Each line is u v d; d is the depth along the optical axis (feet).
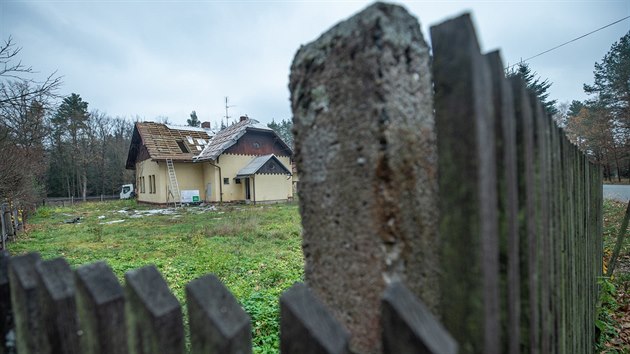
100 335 2.67
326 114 2.73
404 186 2.39
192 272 17.02
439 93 2.17
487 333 1.93
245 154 70.74
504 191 2.25
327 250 2.79
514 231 2.29
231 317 2.44
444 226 2.16
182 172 68.18
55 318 2.90
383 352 2.05
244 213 46.70
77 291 2.85
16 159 27.02
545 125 3.34
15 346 3.41
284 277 15.44
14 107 18.78
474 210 1.96
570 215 4.75
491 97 2.18
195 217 44.45
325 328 2.22
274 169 69.00
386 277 2.34
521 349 2.74
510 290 2.25
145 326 2.65
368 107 2.36
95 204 80.18
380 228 2.35
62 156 107.04
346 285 2.62
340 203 2.64
